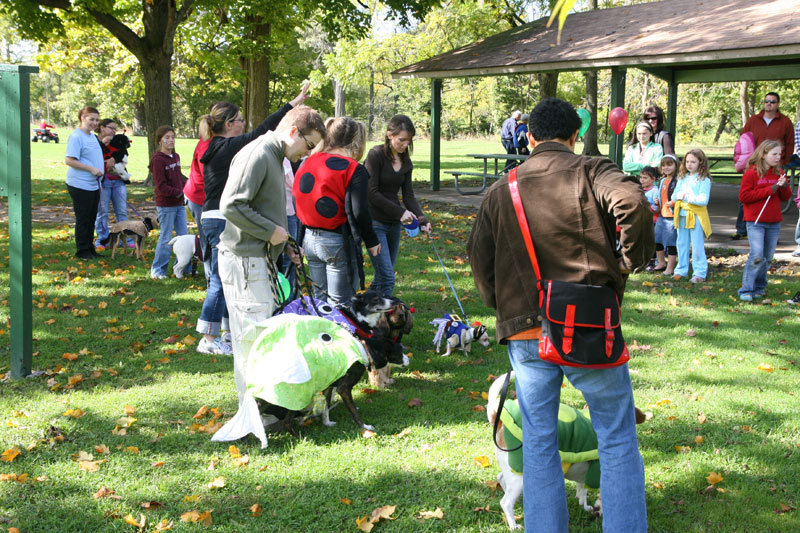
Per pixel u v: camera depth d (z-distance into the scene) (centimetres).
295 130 391
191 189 626
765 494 339
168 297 716
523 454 272
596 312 253
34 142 4144
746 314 670
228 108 507
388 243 558
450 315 568
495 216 272
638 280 817
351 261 490
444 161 2888
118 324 621
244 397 385
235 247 395
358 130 475
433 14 2658
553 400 268
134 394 460
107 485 342
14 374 487
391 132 527
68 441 390
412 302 705
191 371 508
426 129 6322
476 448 387
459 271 848
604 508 262
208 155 500
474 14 2527
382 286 548
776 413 435
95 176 870
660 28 1358
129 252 933
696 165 776
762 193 689
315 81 3192
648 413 430
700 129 4950
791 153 1089
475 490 343
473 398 462
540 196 261
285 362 371
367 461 370
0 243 947
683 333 611
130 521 308
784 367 520
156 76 1673
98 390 467
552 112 268
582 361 252
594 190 254
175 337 584
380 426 417
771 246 714
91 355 538
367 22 1928
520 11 2684
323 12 1886
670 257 841
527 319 263
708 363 533
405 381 496
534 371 266
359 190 461
